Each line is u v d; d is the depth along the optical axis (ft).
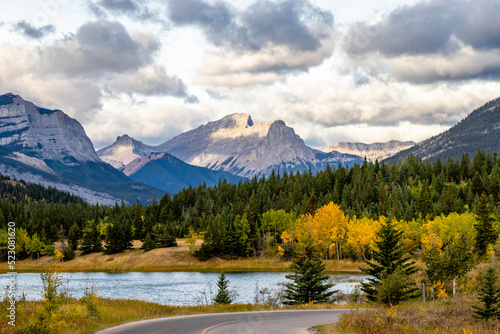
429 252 178.91
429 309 119.55
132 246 501.15
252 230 464.24
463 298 161.58
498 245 288.71
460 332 85.81
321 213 387.14
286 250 414.62
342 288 240.53
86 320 85.66
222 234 449.89
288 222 458.91
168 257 443.73
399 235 182.09
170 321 94.94
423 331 84.74
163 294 240.53
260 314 117.91
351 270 350.23
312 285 177.37
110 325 86.99
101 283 299.58
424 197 449.89
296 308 141.69
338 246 403.34
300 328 91.35
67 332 77.15
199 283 298.15
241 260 438.40
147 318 100.89
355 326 90.07
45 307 84.99
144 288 270.05
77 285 284.82
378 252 182.09
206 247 437.99
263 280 304.91
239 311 125.49
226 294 181.06
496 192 494.18
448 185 505.25
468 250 182.80
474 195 503.61
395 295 149.69
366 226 358.64
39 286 264.52
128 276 355.36
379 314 99.19
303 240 185.16
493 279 124.77
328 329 89.86
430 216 412.57
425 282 178.29
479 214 312.50
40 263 459.32
